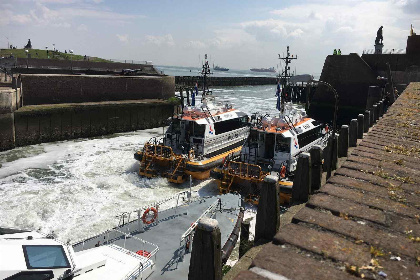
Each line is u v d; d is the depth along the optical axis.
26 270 6.23
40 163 22.05
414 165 4.66
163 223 10.95
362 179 3.98
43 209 14.77
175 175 18.28
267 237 4.70
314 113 43.16
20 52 61.09
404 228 2.66
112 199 16.08
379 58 39.84
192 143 19.91
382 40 45.06
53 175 19.50
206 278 3.55
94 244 9.77
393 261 2.20
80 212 14.59
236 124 23.12
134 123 36.41
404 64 38.34
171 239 9.94
